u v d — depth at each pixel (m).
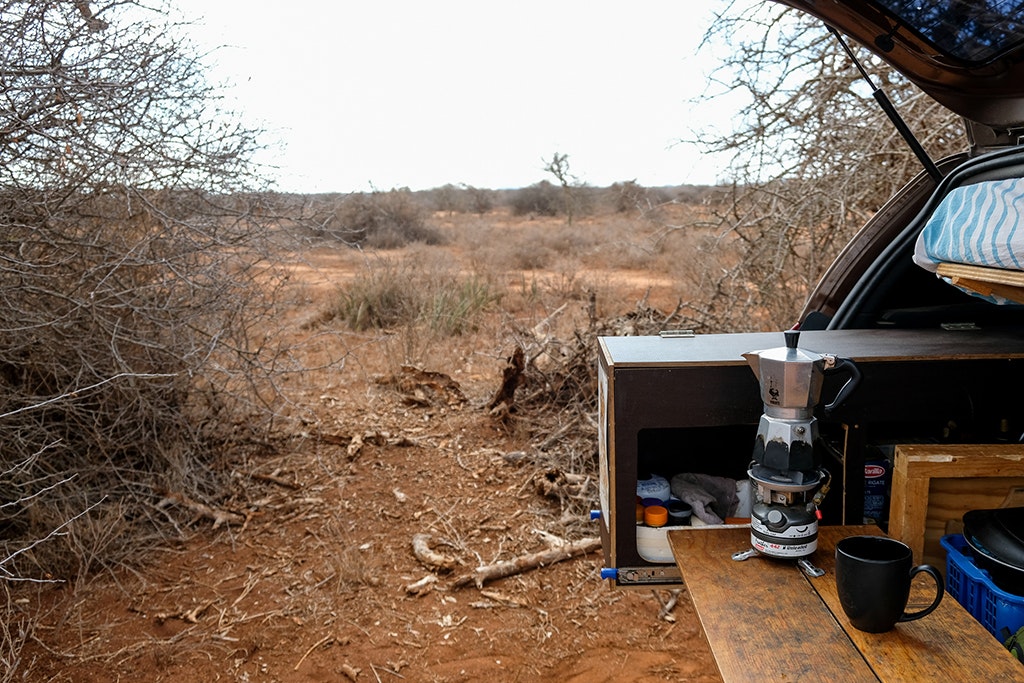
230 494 4.34
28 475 3.64
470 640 3.05
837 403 1.74
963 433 2.11
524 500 4.21
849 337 2.34
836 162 5.57
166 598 3.38
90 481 4.09
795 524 1.71
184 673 2.87
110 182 3.87
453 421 5.44
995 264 1.78
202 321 4.45
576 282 10.81
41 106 3.39
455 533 3.88
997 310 2.70
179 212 4.19
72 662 2.92
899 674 1.34
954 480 1.85
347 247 5.45
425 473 4.59
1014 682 1.31
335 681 2.82
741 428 2.49
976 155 2.58
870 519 2.09
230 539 3.87
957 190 2.04
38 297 3.79
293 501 4.26
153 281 4.09
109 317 3.93
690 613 3.22
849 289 2.91
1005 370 1.99
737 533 1.93
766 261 5.97
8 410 3.70
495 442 5.03
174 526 3.97
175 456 4.21
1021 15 1.94
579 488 4.20
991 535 1.68
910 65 2.30
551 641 3.04
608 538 2.13
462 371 6.77
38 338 3.66
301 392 5.98
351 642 3.04
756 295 6.06
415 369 6.15
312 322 8.70
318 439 5.11
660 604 3.29
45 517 3.60
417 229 19.73
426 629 3.13
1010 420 2.02
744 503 2.17
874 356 1.99
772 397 1.74
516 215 31.28
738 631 1.49
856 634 1.47
